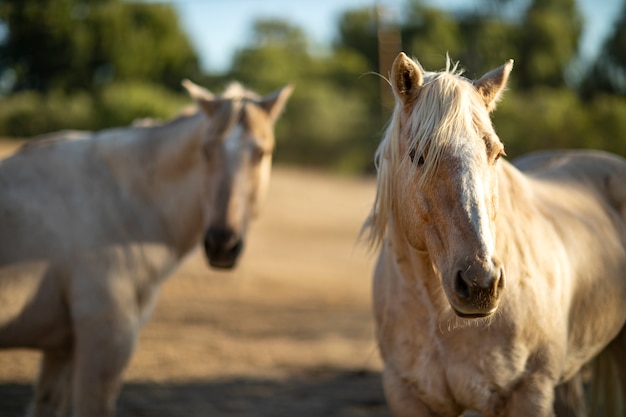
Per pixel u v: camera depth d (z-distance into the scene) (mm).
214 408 6469
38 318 4707
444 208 3098
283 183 31438
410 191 3330
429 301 3615
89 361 4664
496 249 3537
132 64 48594
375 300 4113
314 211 26219
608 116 30000
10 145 22109
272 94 5621
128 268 4863
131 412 6262
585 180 4832
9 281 4590
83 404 4645
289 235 21781
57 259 4691
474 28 45469
